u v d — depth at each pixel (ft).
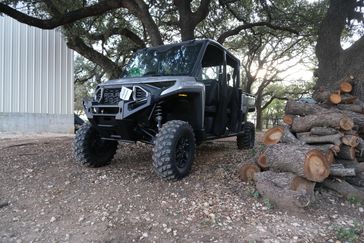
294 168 12.44
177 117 15.96
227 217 11.04
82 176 14.82
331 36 22.74
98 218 10.78
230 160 18.58
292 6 42.09
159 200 12.23
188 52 17.66
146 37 41.29
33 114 41.57
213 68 18.52
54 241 9.40
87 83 71.05
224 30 45.85
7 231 9.96
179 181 13.99
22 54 40.98
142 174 15.11
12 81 40.24
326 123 14.48
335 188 13.48
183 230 10.12
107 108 13.99
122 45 43.68
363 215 11.87
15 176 14.93
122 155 19.52
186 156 14.56
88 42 41.88
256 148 21.98
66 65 44.16
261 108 100.99
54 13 30.48
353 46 21.38
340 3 23.09
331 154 13.69
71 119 44.52
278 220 10.97
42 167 16.35
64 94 44.04
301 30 43.88
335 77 21.62
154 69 17.78
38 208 11.61
